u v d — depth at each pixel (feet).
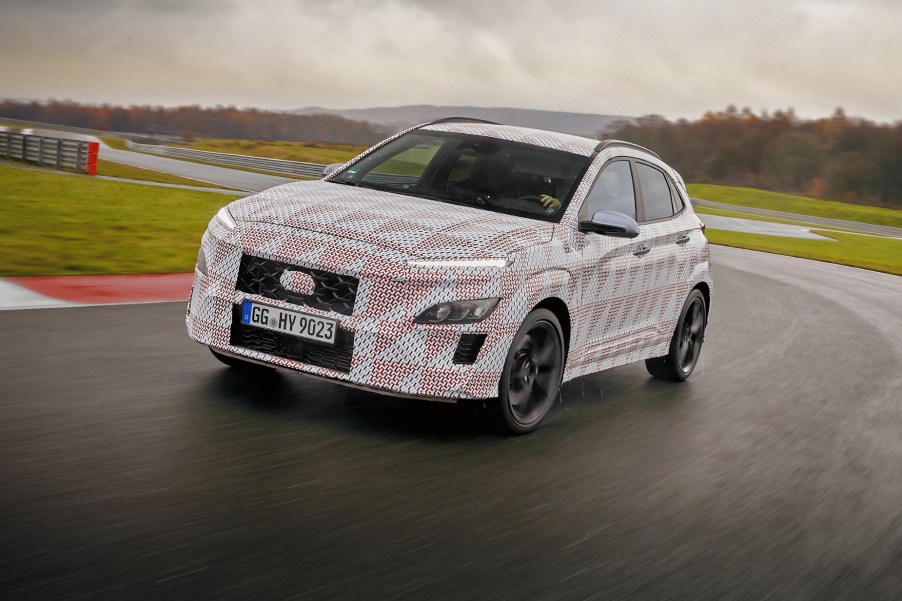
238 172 135.03
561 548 11.15
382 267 14.03
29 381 15.34
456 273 14.25
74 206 53.26
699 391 21.53
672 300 20.72
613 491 13.66
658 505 13.30
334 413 15.67
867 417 20.99
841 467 16.65
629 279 18.37
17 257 30.94
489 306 14.39
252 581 9.11
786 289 48.70
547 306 16.10
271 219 15.19
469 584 9.75
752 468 15.85
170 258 35.91
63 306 22.44
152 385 15.92
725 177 441.27
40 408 13.94
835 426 19.74
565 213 16.79
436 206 16.40
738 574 11.06
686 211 21.90
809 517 13.65
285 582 9.18
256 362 14.74
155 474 11.76
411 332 14.01
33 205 51.13
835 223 206.39
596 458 15.23
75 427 13.24
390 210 15.80
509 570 10.27
